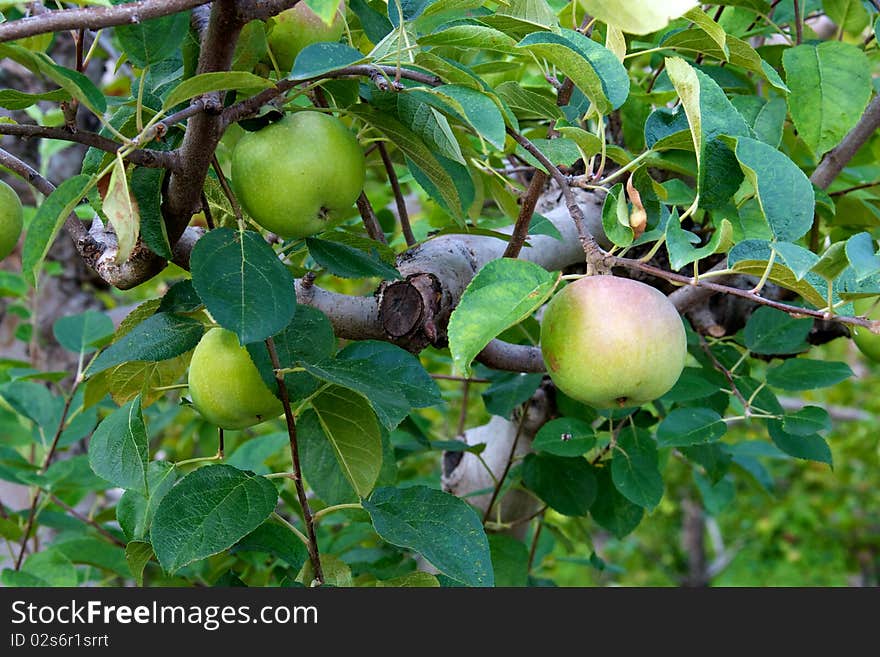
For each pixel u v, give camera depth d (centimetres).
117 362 134
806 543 784
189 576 240
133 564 158
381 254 161
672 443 194
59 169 322
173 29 116
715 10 221
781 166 127
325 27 147
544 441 204
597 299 122
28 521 238
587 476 217
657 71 207
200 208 145
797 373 203
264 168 130
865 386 684
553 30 142
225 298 118
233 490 137
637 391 124
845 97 166
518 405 216
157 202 129
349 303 167
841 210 212
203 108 115
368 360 136
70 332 249
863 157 233
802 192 125
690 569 724
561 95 158
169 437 402
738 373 224
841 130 166
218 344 142
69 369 322
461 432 270
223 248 124
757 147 127
